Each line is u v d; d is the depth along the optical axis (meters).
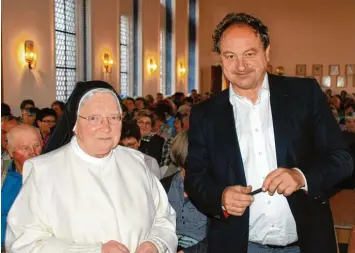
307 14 21.95
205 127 2.26
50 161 1.92
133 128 4.29
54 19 10.91
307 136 2.16
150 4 16.98
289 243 2.25
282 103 2.17
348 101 13.70
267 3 22.22
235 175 2.17
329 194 2.25
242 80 2.10
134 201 1.97
